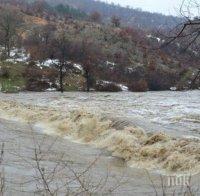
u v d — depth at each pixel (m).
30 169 13.20
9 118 30.58
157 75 71.12
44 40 89.69
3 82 65.50
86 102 43.44
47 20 124.62
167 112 33.97
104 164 16.16
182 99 49.31
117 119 23.20
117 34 85.94
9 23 81.38
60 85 67.19
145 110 35.34
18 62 73.38
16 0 152.12
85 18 138.00
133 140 18.92
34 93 60.00
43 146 18.94
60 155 16.81
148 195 10.74
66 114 26.97
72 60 76.44
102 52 81.69
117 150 18.45
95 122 23.27
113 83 72.81
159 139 18.27
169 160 15.53
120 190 11.20
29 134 22.88
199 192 10.40
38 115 28.86
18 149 17.38
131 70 76.38
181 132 22.70
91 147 20.20
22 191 10.28
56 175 12.30
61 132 24.11
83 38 87.69
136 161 16.72
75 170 13.84
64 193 9.69
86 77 70.44
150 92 66.25
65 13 142.62
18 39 86.75
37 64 72.75
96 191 10.25
